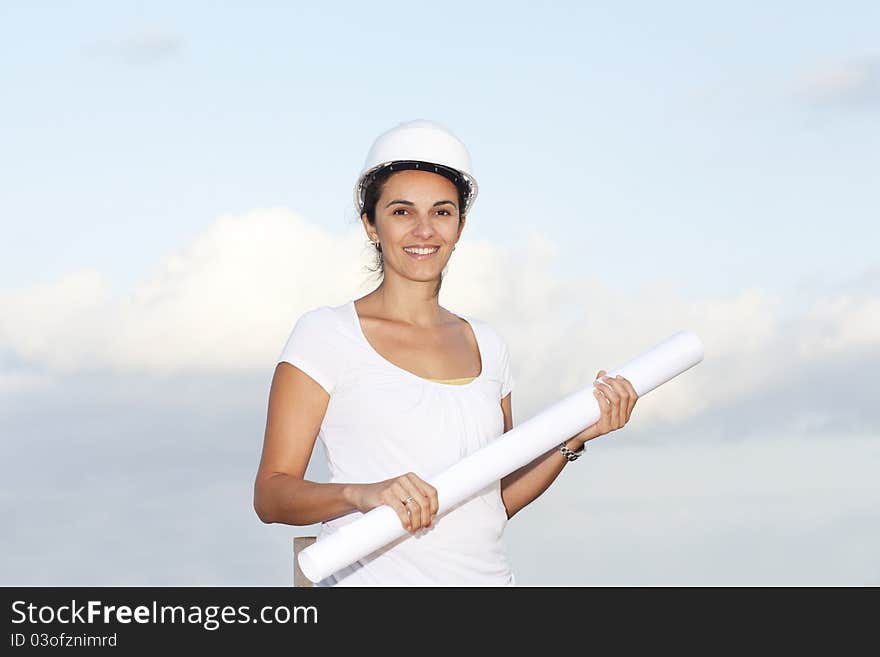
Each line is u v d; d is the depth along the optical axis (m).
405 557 2.97
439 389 3.01
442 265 3.08
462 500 2.90
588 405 3.06
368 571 3.00
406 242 3.04
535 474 3.27
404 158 3.01
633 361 3.18
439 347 3.12
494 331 3.30
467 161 3.09
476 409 3.06
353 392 2.99
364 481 2.96
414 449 2.96
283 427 3.01
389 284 3.12
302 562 2.84
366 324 3.07
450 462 2.98
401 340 3.08
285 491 2.92
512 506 3.30
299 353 3.03
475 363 3.18
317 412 3.01
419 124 3.08
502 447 2.94
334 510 2.86
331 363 3.00
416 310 3.12
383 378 2.98
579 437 3.19
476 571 3.02
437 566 2.98
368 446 2.98
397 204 3.03
